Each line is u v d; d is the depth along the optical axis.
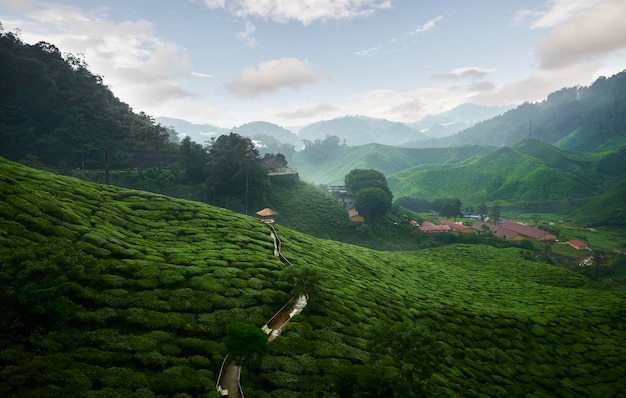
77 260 42.59
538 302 92.38
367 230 152.75
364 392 30.83
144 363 32.94
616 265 146.75
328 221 153.25
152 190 131.75
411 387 32.09
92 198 70.25
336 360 40.28
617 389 58.03
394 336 35.66
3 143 134.75
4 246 39.91
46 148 136.75
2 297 32.53
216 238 70.00
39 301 32.78
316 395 34.09
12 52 154.12
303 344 41.88
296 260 68.75
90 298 39.19
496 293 98.50
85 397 27.06
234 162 138.88
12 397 24.94
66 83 164.50
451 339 61.31
